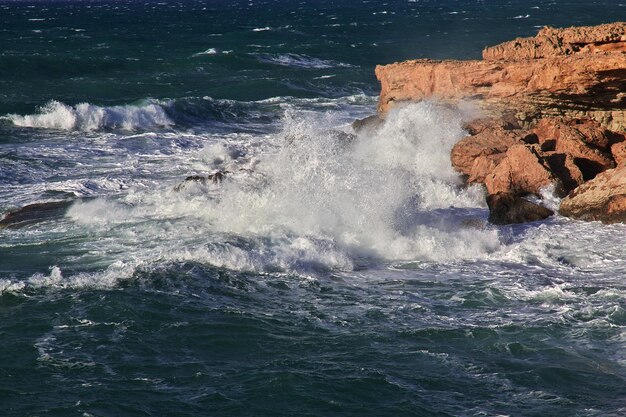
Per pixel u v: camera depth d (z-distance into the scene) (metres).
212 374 20.42
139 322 23.39
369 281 27.05
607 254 29.41
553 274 27.64
